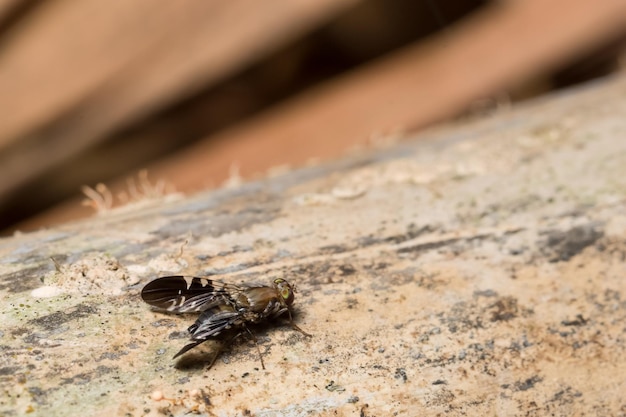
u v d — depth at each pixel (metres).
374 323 0.10
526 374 0.10
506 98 0.18
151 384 0.09
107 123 0.16
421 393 0.09
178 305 0.10
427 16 0.17
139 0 0.16
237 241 0.11
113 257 0.10
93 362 0.09
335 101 0.18
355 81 0.18
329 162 0.13
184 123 0.17
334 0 0.16
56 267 0.10
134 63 0.16
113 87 0.16
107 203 0.12
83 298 0.10
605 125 0.13
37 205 0.17
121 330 0.09
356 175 0.12
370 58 0.18
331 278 0.10
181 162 0.18
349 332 0.10
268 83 0.17
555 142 0.13
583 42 0.18
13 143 0.16
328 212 0.11
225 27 0.16
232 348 0.09
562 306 0.10
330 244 0.11
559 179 0.12
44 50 0.16
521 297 0.10
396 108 0.18
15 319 0.09
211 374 0.09
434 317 0.10
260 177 0.13
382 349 0.10
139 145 0.17
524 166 0.12
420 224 0.11
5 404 0.09
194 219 0.11
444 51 0.18
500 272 0.10
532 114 0.14
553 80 0.19
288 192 0.12
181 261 0.10
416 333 0.10
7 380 0.09
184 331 0.10
